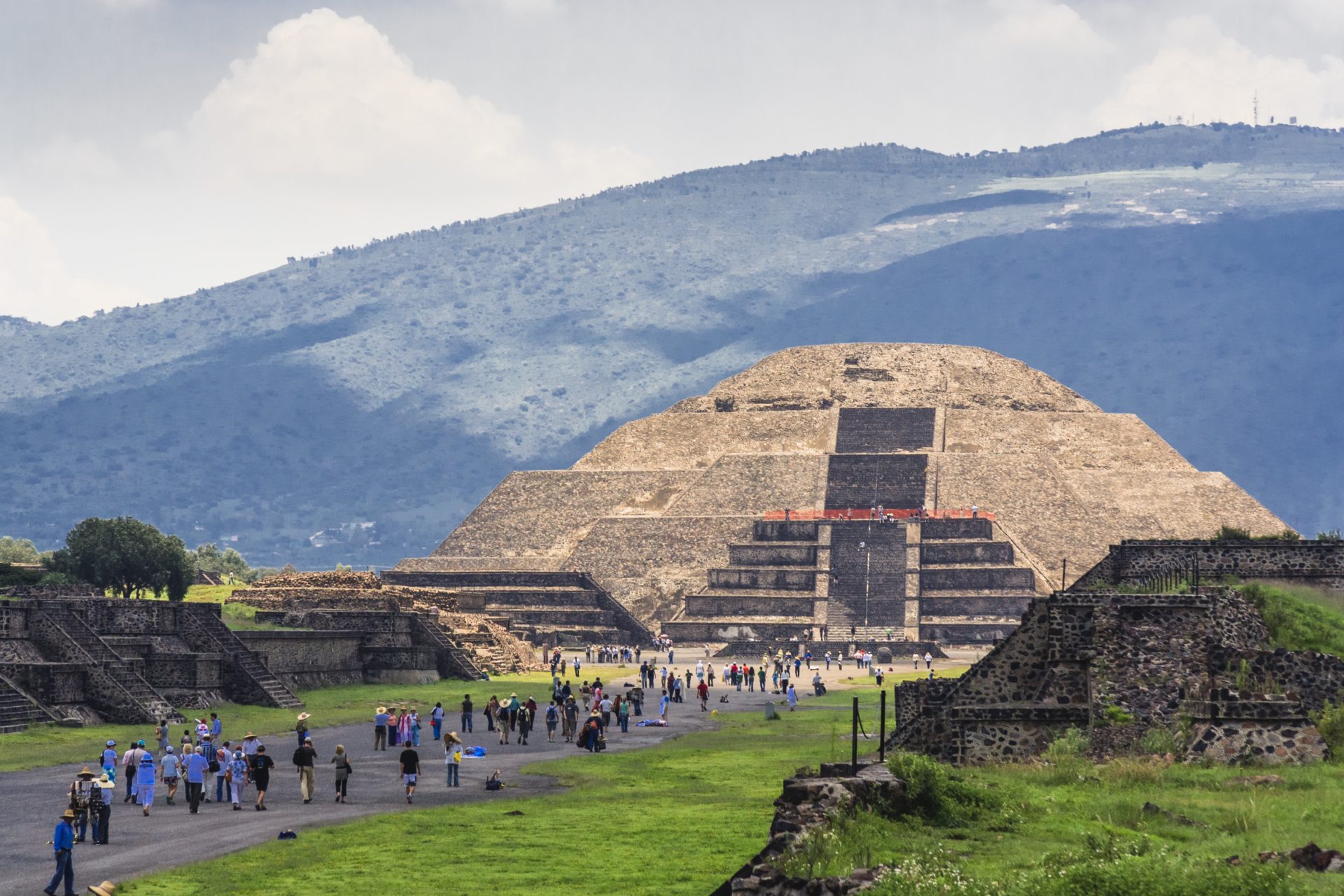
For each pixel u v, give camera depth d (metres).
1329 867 53.72
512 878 71.69
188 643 184.50
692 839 81.88
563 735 151.50
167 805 100.50
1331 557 109.06
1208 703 80.31
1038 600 92.94
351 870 74.31
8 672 149.88
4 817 95.06
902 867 54.91
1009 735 88.19
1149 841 59.25
